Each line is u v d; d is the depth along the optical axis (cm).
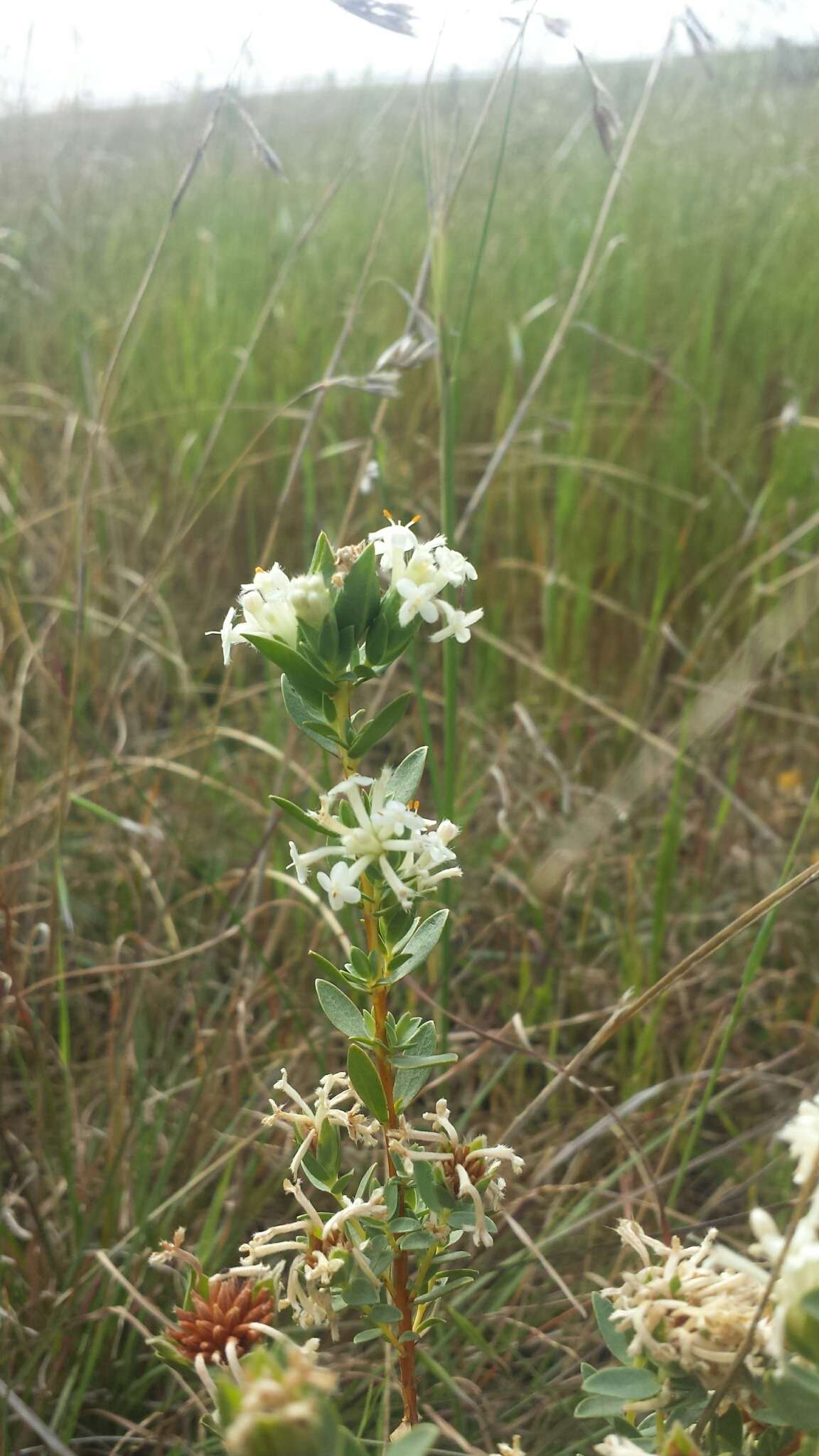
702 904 43
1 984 34
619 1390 16
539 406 64
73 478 59
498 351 67
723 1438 16
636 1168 33
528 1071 37
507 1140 26
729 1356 15
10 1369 26
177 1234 18
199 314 73
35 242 84
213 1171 31
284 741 49
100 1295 29
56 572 53
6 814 42
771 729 53
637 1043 37
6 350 82
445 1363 27
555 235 73
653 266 70
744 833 47
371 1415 26
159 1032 38
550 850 41
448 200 34
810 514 57
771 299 68
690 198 75
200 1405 21
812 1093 33
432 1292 18
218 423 42
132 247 84
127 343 70
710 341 64
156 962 33
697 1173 34
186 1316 17
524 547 61
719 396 64
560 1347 25
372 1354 27
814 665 52
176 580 60
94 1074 36
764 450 63
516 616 57
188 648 58
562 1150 33
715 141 79
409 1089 19
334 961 38
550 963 40
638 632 57
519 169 79
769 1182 32
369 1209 17
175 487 64
